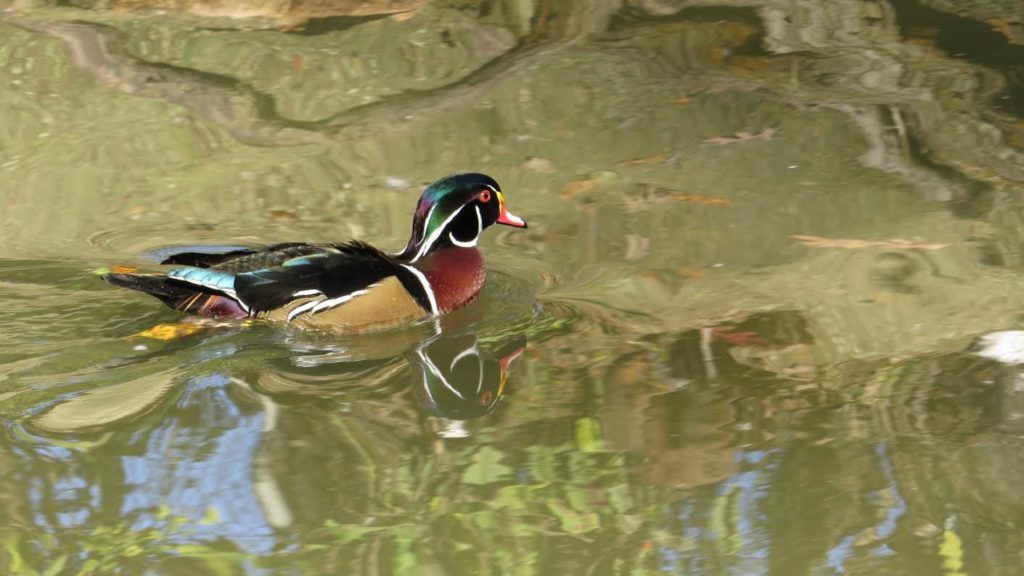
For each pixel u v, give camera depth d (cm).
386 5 1780
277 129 1434
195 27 1708
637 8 1781
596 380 916
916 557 693
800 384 901
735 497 757
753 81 1553
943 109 1455
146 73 1563
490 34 1697
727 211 1237
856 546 705
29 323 999
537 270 1134
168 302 1005
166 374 921
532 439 831
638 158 1370
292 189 1293
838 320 1001
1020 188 1259
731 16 1752
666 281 1093
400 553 698
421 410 876
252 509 743
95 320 1009
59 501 748
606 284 1095
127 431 832
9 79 1532
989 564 685
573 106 1494
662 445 817
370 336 1016
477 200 1089
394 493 764
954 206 1224
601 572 681
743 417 854
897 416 848
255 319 1009
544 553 700
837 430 832
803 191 1275
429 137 1416
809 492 760
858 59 1611
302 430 842
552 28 1719
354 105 1498
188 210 1242
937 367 919
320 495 760
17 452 801
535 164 1356
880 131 1408
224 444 820
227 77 1562
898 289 1053
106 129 1423
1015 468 779
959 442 812
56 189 1291
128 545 705
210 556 695
